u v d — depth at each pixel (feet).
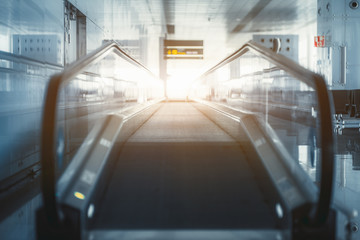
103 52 12.16
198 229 8.61
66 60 26.71
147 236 8.38
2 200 11.57
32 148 15.71
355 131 30.63
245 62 33.47
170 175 10.70
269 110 27.40
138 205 9.41
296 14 58.18
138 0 47.65
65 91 19.65
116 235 8.39
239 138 13.53
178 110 28.14
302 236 7.99
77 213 7.99
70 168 9.51
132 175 10.69
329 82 35.01
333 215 8.04
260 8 53.78
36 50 24.12
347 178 16.17
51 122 7.55
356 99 28.09
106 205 9.43
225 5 51.44
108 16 43.11
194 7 52.31
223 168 11.10
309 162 16.40
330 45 34.99
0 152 14.26
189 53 65.72
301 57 64.28
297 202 8.20
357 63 34.99
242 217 9.02
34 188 12.77
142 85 32.14
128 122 14.10
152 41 69.62
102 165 9.76
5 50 21.26
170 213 9.12
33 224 9.71
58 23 26.50
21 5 22.63
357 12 34.73
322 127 7.97
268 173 9.45
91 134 11.32
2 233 9.20
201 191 9.96
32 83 21.62
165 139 13.64
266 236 8.47
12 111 19.60
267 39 63.87
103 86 27.86
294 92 32.35
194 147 12.64
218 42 86.12
